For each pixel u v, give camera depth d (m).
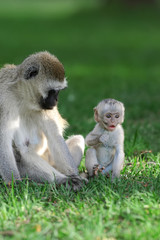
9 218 8.55
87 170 11.33
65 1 99.88
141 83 27.31
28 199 9.36
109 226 8.09
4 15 70.38
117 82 27.80
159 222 8.16
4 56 33.78
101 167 11.24
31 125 11.16
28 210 8.80
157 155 13.05
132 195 9.52
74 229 7.96
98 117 10.87
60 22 62.12
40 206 9.15
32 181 10.46
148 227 7.88
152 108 20.09
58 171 11.28
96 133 11.00
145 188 10.12
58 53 39.25
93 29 56.03
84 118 18.25
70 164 10.99
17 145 10.97
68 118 17.97
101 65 34.66
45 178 10.80
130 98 22.33
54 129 11.07
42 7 84.94
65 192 10.05
